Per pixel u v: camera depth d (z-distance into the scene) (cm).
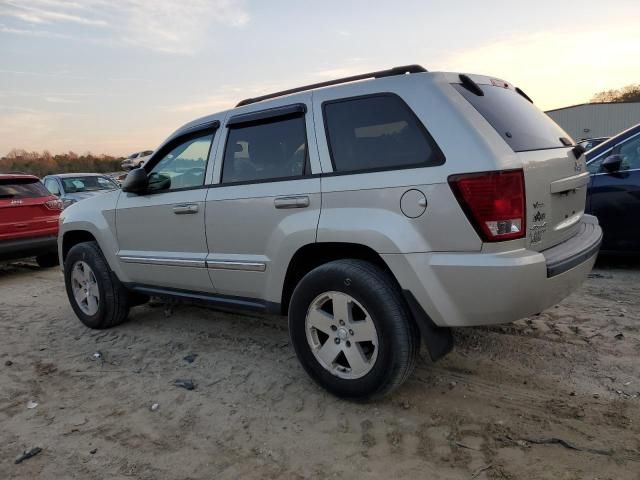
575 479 244
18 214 796
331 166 321
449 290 277
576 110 4869
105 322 498
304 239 326
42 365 428
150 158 446
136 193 439
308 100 341
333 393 328
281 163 351
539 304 278
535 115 351
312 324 331
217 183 388
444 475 253
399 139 297
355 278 302
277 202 340
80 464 283
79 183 1297
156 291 456
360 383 311
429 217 278
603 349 377
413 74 306
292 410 324
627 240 573
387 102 306
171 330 489
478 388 334
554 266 279
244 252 371
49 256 904
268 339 449
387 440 285
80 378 397
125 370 406
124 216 461
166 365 410
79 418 334
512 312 272
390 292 296
